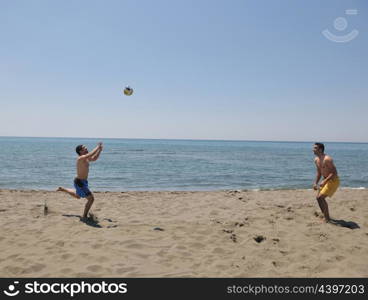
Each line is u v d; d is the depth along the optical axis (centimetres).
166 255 451
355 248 486
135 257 440
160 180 1775
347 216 674
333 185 616
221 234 548
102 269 401
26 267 401
